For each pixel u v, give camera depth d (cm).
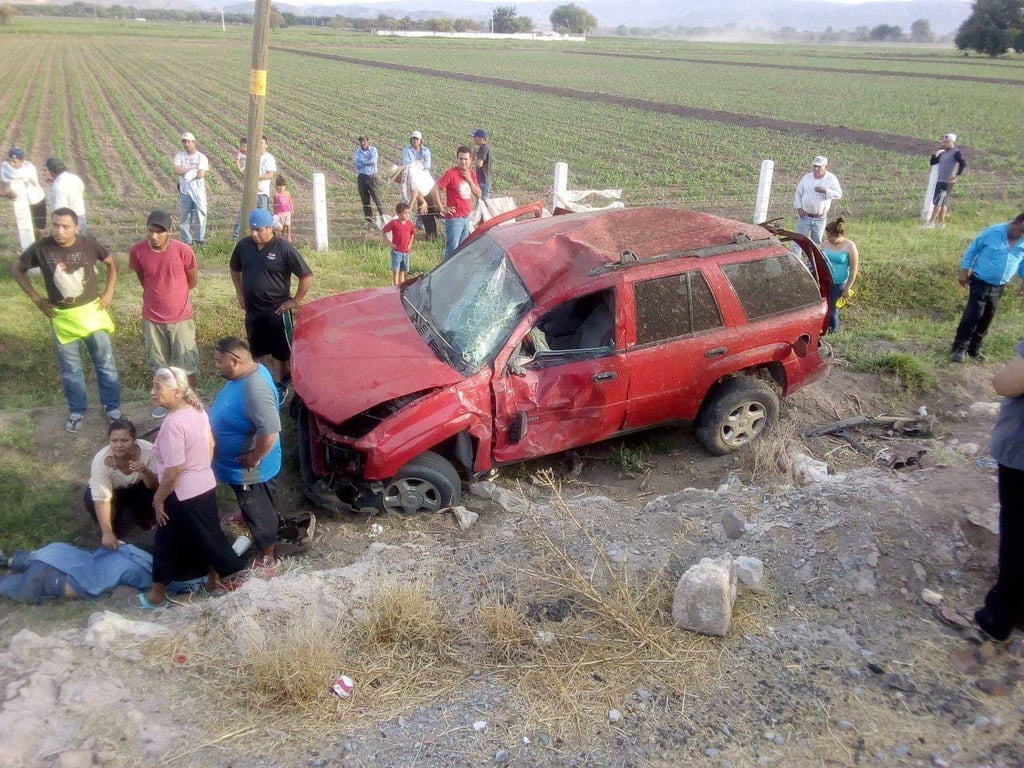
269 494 571
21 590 520
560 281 651
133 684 397
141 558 554
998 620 413
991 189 2034
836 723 372
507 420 632
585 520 541
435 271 754
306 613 442
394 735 369
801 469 648
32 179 1223
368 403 580
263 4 893
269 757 356
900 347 948
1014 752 355
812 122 3553
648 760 353
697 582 425
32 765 338
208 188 1875
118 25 12925
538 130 3125
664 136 3008
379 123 3244
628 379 659
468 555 512
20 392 835
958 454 652
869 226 1463
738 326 696
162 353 749
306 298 1041
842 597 454
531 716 378
